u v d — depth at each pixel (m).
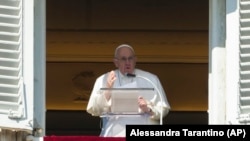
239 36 15.62
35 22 16.00
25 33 15.68
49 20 23.81
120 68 16.64
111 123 16.22
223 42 16.02
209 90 16.17
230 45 15.68
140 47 24.06
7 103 15.56
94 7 23.98
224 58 16.00
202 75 24.06
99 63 23.89
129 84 16.55
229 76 15.66
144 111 16.11
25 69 15.64
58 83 23.77
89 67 23.86
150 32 24.08
